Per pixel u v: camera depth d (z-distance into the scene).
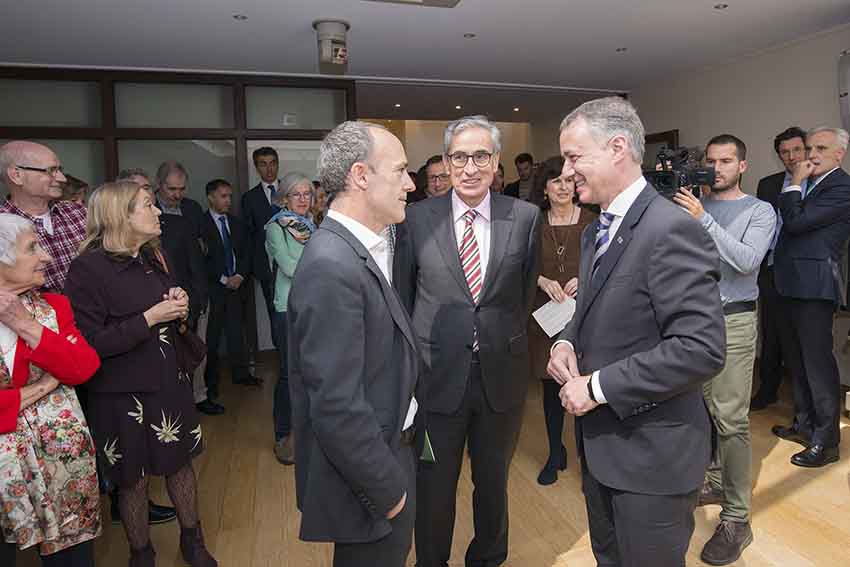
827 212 2.82
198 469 3.08
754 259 2.12
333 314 1.16
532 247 1.98
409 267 1.91
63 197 2.79
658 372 1.24
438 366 1.86
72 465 1.74
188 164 5.23
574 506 2.60
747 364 2.20
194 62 4.69
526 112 7.62
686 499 1.36
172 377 2.05
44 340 1.64
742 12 3.65
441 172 3.05
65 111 4.83
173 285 2.17
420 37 4.04
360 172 1.26
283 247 3.12
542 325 2.66
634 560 1.38
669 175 2.05
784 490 2.68
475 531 2.07
